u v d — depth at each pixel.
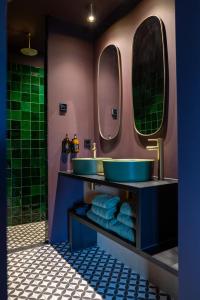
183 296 1.10
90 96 2.75
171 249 1.42
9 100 3.19
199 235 1.02
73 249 2.38
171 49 1.75
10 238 2.74
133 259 2.00
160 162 1.71
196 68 1.03
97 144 2.71
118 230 1.68
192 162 1.05
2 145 0.79
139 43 2.07
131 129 2.18
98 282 1.81
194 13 1.04
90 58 2.76
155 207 1.46
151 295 1.64
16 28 2.69
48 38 2.48
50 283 1.79
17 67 3.25
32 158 3.38
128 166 1.61
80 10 2.37
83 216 2.21
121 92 2.31
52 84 2.50
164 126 1.81
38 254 2.30
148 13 1.97
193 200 1.04
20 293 1.67
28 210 3.35
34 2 2.21
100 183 1.78
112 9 2.35
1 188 0.79
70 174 2.22
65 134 2.58
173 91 1.73
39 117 3.43
